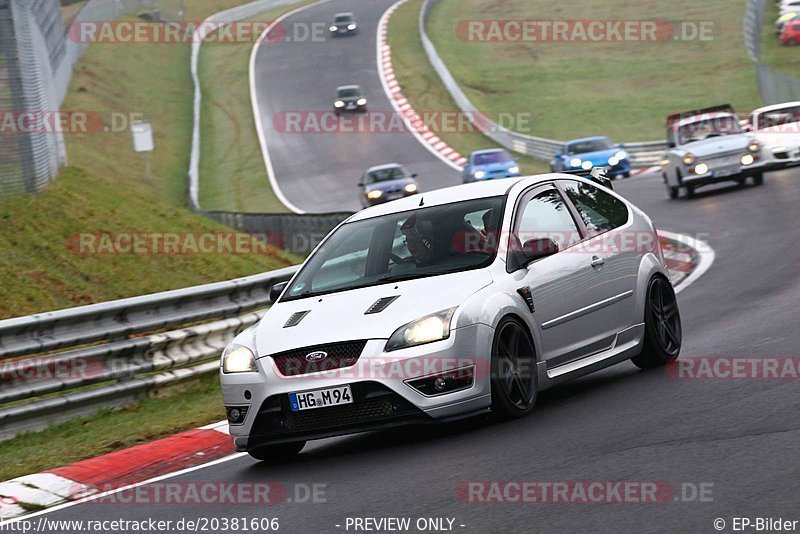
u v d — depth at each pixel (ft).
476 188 92.68
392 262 86.12
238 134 619.26
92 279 175.22
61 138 263.49
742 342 107.86
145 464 87.25
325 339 77.36
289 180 521.65
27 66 206.59
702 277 171.01
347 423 76.43
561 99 651.25
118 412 118.32
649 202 300.61
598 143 407.03
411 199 94.27
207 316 134.72
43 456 97.50
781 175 305.94
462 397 77.05
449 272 83.20
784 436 67.36
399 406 75.61
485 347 78.43
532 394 83.66
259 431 79.00
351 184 501.97
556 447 71.46
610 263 94.68
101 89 613.52
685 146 293.43
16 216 184.75
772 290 144.46
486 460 70.38
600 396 88.89
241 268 213.25
